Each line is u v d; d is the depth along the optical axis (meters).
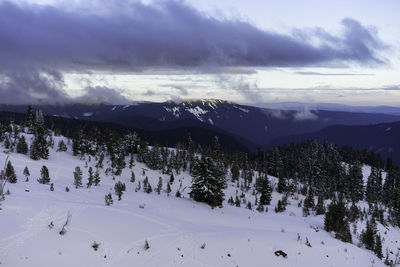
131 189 77.25
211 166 60.28
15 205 28.81
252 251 30.73
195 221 43.34
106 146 128.25
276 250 31.83
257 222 51.31
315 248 34.81
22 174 63.66
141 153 122.62
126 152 126.25
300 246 34.38
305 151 174.25
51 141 110.31
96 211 33.22
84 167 93.06
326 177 142.12
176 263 25.31
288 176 151.12
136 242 27.47
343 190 135.88
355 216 76.81
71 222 27.97
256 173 149.38
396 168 181.38
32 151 87.75
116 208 37.66
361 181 132.00
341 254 35.12
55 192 44.19
